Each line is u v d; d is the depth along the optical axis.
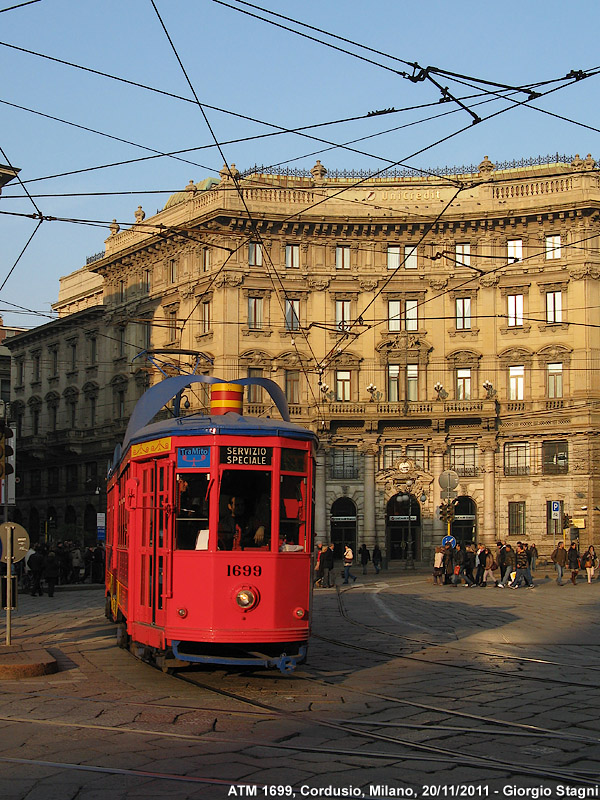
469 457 54.75
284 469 12.56
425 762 8.39
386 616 23.47
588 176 53.41
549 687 12.62
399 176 59.00
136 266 62.00
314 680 13.26
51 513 70.81
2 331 83.19
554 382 53.56
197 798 7.27
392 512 55.44
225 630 12.00
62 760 8.43
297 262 55.50
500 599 29.19
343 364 55.00
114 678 13.34
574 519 51.84
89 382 66.19
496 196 54.84
